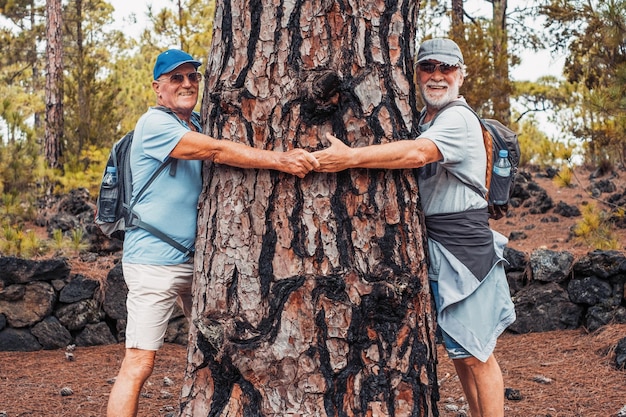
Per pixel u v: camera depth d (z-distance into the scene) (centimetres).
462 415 481
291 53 300
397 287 299
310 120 298
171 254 346
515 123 1354
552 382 540
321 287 295
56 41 1457
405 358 303
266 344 294
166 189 344
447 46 349
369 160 296
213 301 308
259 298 299
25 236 782
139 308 348
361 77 302
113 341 696
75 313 688
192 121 375
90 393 544
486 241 344
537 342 639
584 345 612
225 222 308
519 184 1041
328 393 293
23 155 1062
